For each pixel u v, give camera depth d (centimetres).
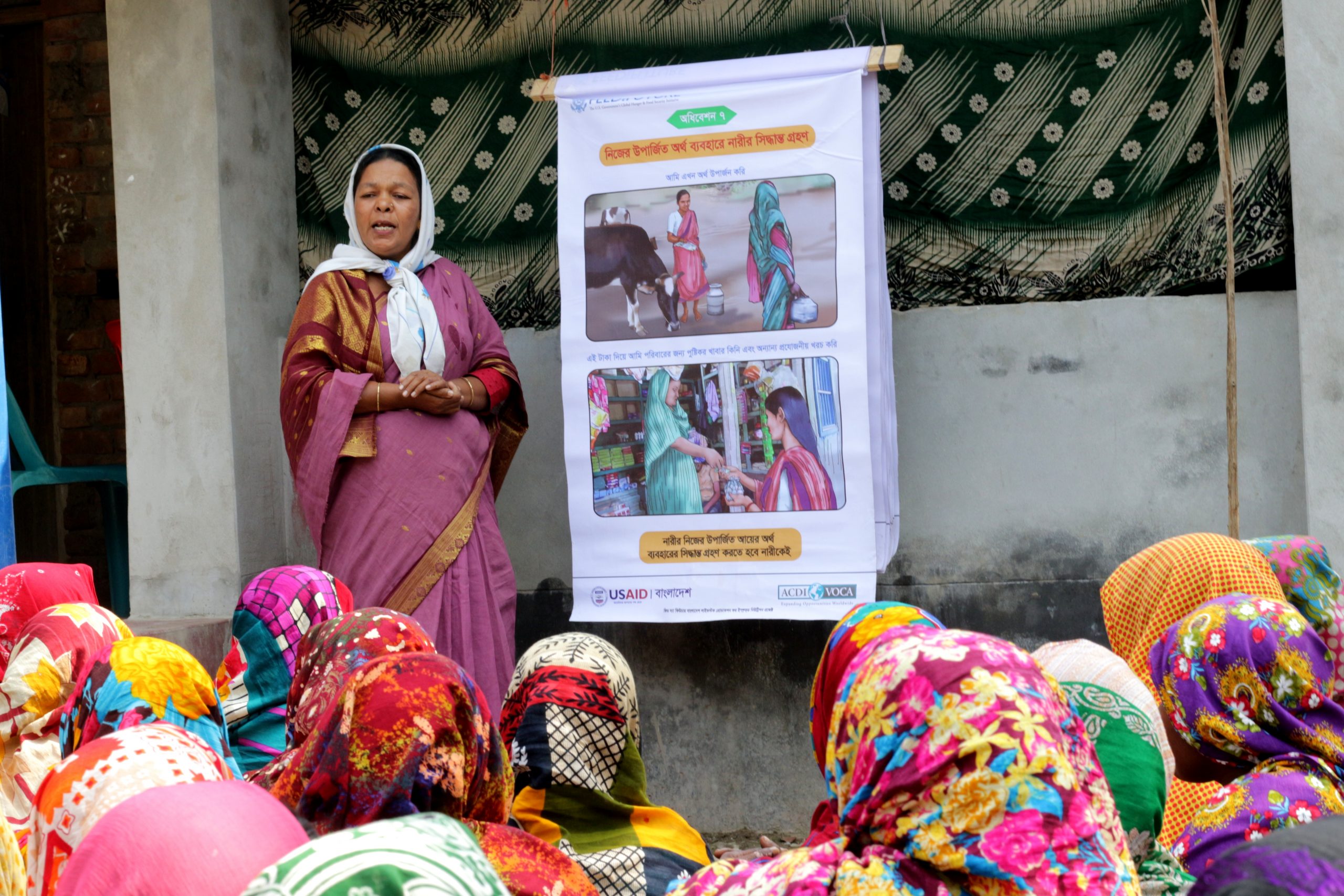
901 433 450
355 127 485
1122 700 216
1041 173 442
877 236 417
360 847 100
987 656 151
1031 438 442
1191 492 430
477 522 416
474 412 420
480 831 192
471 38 475
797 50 454
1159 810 209
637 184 421
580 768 229
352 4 484
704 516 416
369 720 179
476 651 411
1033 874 137
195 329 451
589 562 424
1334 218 387
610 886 215
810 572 409
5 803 254
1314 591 299
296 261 491
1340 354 386
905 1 447
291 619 289
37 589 308
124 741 167
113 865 126
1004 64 444
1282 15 410
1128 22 434
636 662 458
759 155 413
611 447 423
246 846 125
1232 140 421
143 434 455
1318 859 79
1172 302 432
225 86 454
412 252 429
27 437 485
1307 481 390
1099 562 436
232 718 284
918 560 449
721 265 416
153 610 454
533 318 474
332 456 396
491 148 475
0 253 566
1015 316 443
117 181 456
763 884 154
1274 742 228
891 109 450
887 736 150
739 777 449
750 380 414
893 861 146
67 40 563
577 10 467
